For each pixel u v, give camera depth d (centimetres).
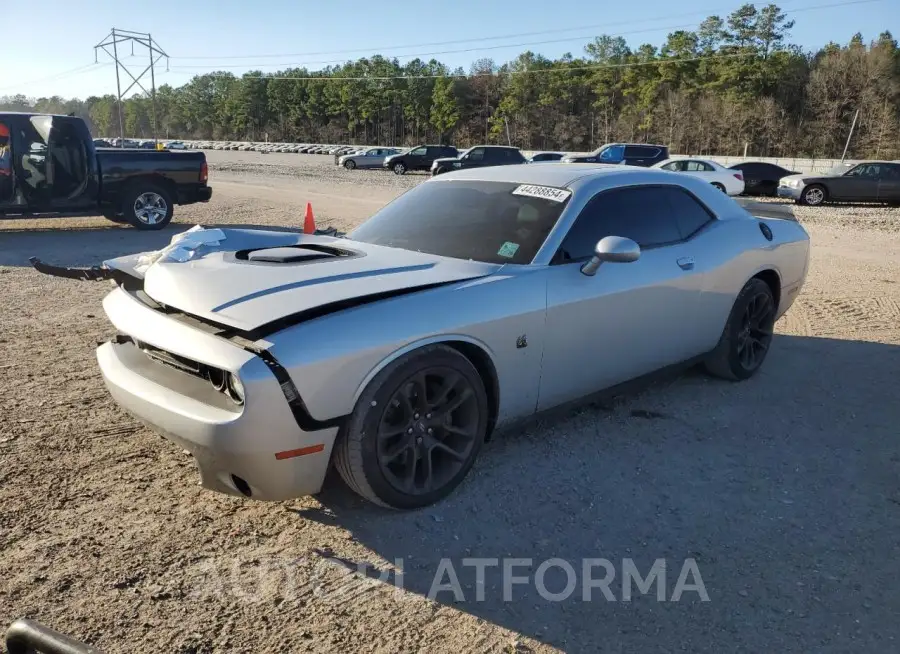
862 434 416
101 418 412
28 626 167
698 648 238
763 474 364
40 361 511
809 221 1655
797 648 238
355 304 299
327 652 231
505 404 349
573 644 239
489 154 3284
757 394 479
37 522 302
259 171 3475
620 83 10775
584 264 375
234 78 16012
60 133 1176
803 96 9319
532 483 347
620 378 409
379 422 293
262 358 269
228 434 266
